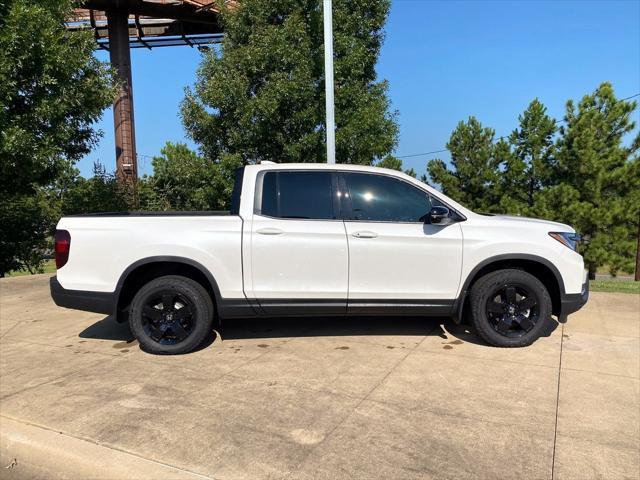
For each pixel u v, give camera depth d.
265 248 5.06
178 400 4.04
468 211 5.34
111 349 5.41
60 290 5.09
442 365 4.75
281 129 9.62
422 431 3.50
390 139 10.16
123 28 20.69
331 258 5.09
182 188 11.91
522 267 5.42
